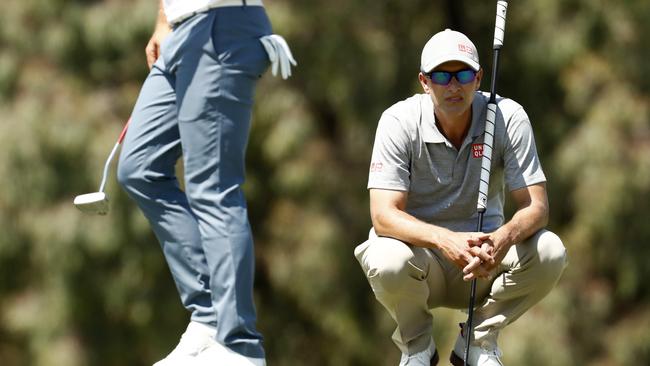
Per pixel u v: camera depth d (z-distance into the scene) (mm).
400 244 16578
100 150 43125
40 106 43750
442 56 16047
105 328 45781
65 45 44500
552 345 41656
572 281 44500
